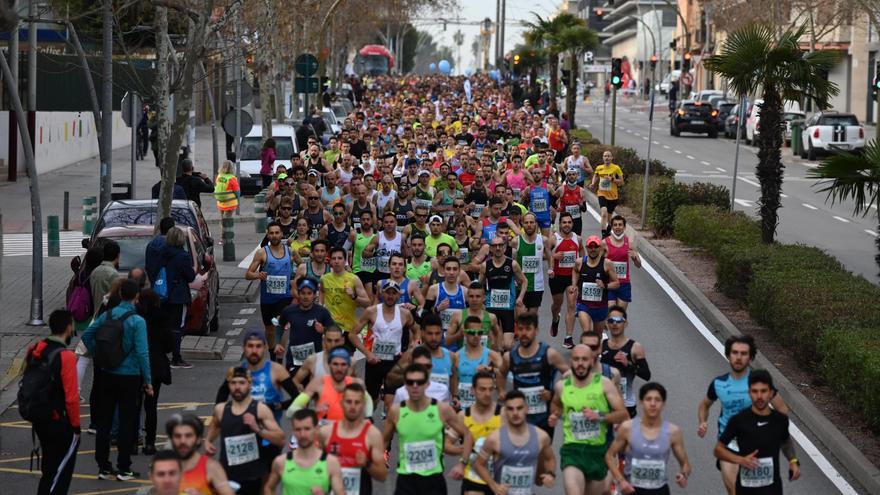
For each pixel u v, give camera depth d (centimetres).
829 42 14575
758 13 12044
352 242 3594
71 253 5319
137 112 4794
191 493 1708
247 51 6575
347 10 14325
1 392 3027
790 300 3350
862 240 5875
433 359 2289
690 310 4116
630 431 1939
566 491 1998
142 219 3950
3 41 8594
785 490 2338
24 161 8319
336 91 15450
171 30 6009
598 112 18388
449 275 2866
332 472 1762
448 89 17112
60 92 9719
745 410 1992
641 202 6362
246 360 2205
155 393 2564
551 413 2133
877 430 2581
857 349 2664
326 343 2230
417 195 4509
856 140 10406
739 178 8694
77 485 2345
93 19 4769
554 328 3659
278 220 3812
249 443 1973
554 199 4991
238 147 6406
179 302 3241
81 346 2444
